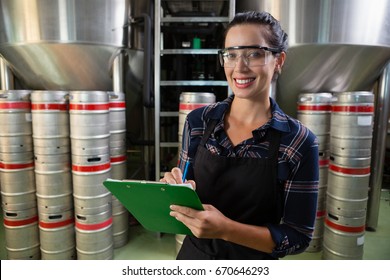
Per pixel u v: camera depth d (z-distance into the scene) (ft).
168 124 9.80
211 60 8.22
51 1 6.27
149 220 3.00
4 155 6.07
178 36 8.34
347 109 5.93
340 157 6.13
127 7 7.20
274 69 2.66
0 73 7.77
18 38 6.55
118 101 6.97
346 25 6.23
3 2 6.47
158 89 6.91
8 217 6.30
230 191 2.77
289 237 2.59
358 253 6.31
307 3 6.20
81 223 6.20
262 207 2.70
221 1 7.37
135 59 8.11
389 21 6.51
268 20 2.51
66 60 6.86
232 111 2.92
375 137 7.81
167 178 2.81
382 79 7.57
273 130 2.64
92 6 6.50
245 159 2.67
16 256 6.39
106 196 6.31
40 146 5.94
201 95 6.25
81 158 5.94
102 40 6.74
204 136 2.90
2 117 5.93
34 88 7.88
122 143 7.19
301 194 2.60
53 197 6.12
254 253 2.93
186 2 7.52
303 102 6.72
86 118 5.82
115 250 7.11
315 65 6.75
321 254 7.10
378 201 7.97
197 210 2.42
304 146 2.58
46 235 6.25
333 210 6.36
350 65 6.79
